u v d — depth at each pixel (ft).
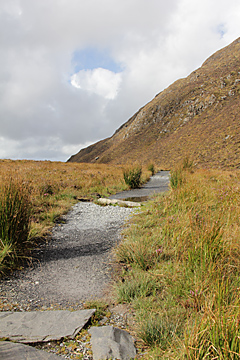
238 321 5.69
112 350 6.50
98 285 10.66
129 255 12.86
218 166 139.95
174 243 13.35
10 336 6.77
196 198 19.88
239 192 19.90
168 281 10.01
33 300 9.30
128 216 23.02
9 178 15.07
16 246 13.39
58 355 6.26
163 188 42.78
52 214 21.29
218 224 11.58
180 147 240.73
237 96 287.69
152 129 428.56
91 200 30.53
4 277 10.99
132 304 9.09
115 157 418.92
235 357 5.42
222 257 9.90
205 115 299.38
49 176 44.27
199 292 8.56
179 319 7.64
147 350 6.81
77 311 8.37
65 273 11.78
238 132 187.11
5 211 13.20
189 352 5.52
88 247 15.28
